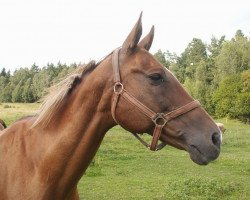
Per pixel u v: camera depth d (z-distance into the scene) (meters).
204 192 9.52
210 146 2.67
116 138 21.97
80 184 10.79
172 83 2.82
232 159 16.08
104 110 2.89
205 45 70.06
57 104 3.00
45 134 3.00
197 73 57.88
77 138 2.90
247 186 10.61
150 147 2.83
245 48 54.59
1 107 26.39
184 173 12.98
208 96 52.44
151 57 2.87
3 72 63.78
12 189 2.93
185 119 2.76
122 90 2.80
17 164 2.98
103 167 13.72
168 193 9.38
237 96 47.44
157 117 2.75
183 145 2.77
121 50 2.91
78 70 3.13
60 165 2.90
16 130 3.19
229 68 53.97
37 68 50.97
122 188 10.34
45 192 2.89
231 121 47.47
